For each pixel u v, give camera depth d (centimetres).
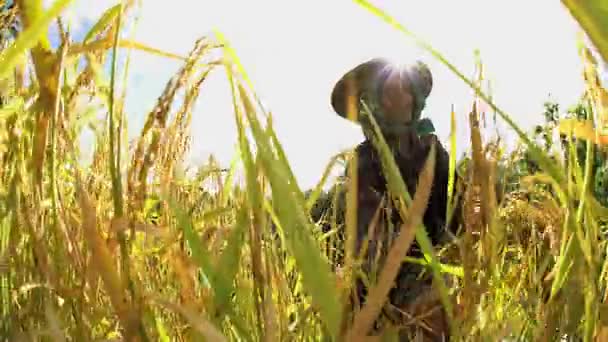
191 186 65
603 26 21
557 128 47
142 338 38
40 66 43
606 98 43
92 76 51
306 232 37
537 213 61
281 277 54
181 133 49
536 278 57
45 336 45
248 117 41
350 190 49
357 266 49
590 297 43
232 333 51
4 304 47
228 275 42
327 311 36
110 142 41
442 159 140
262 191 43
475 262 49
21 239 49
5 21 52
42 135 45
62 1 31
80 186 40
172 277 55
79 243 49
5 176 49
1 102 51
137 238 55
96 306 44
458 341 46
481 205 47
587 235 45
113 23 48
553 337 47
